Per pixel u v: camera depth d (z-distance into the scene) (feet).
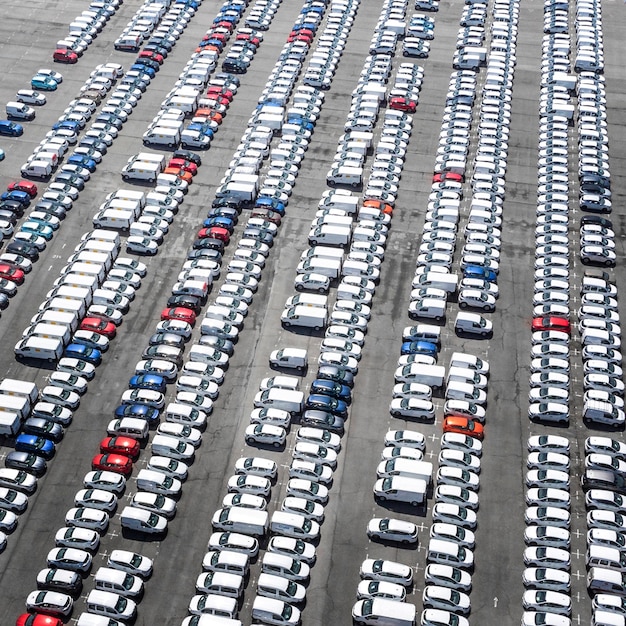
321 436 309.83
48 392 325.42
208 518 290.76
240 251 392.27
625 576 269.85
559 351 345.92
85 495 290.56
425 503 295.28
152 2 596.29
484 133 474.49
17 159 458.09
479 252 395.55
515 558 280.10
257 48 561.43
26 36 565.12
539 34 582.35
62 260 395.96
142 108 501.56
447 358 350.02
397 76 519.19
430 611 259.19
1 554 279.08
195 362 340.18
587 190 435.12
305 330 362.53
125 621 260.21
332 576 274.16
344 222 406.82
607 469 302.25
